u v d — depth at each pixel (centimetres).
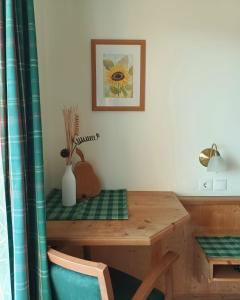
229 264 157
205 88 177
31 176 107
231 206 180
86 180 172
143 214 145
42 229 106
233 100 178
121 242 119
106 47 173
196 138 182
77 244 120
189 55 174
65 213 146
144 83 176
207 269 158
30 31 102
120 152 184
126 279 146
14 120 95
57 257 102
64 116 169
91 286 94
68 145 162
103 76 176
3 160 97
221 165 169
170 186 187
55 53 174
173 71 176
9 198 100
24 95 104
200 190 187
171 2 170
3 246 98
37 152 105
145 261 188
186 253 186
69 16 171
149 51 174
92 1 171
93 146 183
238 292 192
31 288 113
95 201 165
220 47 173
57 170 185
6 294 100
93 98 178
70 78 177
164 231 127
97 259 189
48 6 170
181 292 192
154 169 185
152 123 181
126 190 186
